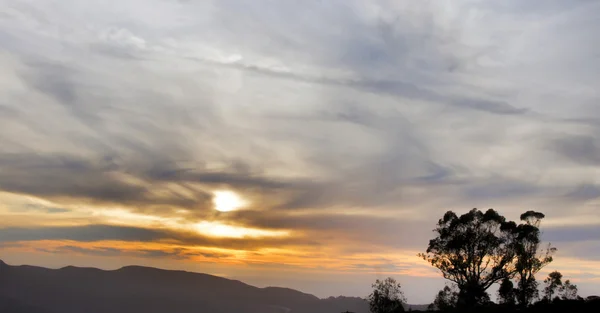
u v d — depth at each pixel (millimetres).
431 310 74188
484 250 71812
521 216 73750
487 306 69688
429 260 75188
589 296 69375
